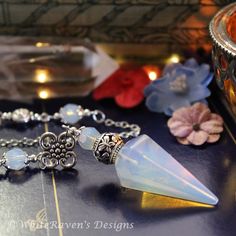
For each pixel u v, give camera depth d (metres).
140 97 0.19
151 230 0.14
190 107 0.18
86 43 0.20
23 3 0.19
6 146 0.17
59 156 0.16
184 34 0.20
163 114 0.19
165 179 0.15
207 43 0.20
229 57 0.14
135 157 0.15
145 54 0.21
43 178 0.16
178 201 0.15
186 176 0.15
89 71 0.20
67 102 0.19
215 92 0.19
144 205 0.15
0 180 0.16
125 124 0.18
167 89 0.19
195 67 0.19
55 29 0.20
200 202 0.15
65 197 0.15
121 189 0.15
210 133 0.17
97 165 0.16
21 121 0.18
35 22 0.20
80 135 0.16
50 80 0.20
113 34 0.20
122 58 0.21
